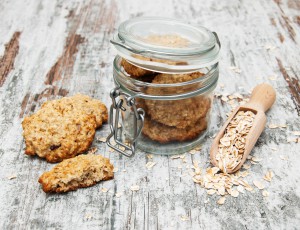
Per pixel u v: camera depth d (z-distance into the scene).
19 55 0.67
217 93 0.58
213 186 0.44
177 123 0.46
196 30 0.47
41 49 0.69
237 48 0.70
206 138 0.50
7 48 0.69
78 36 0.73
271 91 0.51
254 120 0.47
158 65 0.42
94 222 0.41
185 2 0.86
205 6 0.85
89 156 0.45
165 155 0.48
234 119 0.48
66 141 0.46
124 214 0.42
